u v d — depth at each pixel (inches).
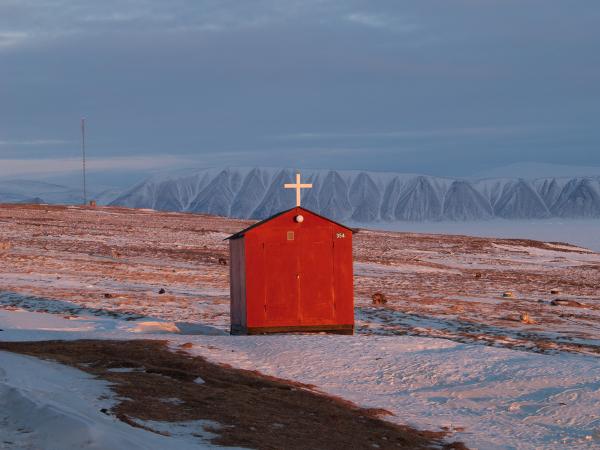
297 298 1073.5
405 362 818.2
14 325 1029.8
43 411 442.6
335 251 1084.5
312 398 653.3
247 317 1061.8
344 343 901.8
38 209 4840.1
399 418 629.6
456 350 877.8
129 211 5536.4
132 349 801.6
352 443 518.3
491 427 619.5
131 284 1808.6
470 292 2030.0
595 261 4126.5
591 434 600.4
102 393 560.1
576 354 991.0
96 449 396.5
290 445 485.7
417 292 1947.6
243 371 741.9
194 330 1135.0
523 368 791.1
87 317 1221.1
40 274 1867.6
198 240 3331.7
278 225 1071.6
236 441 473.4
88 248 2615.7
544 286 2409.0
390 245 3814.0
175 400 569.9
